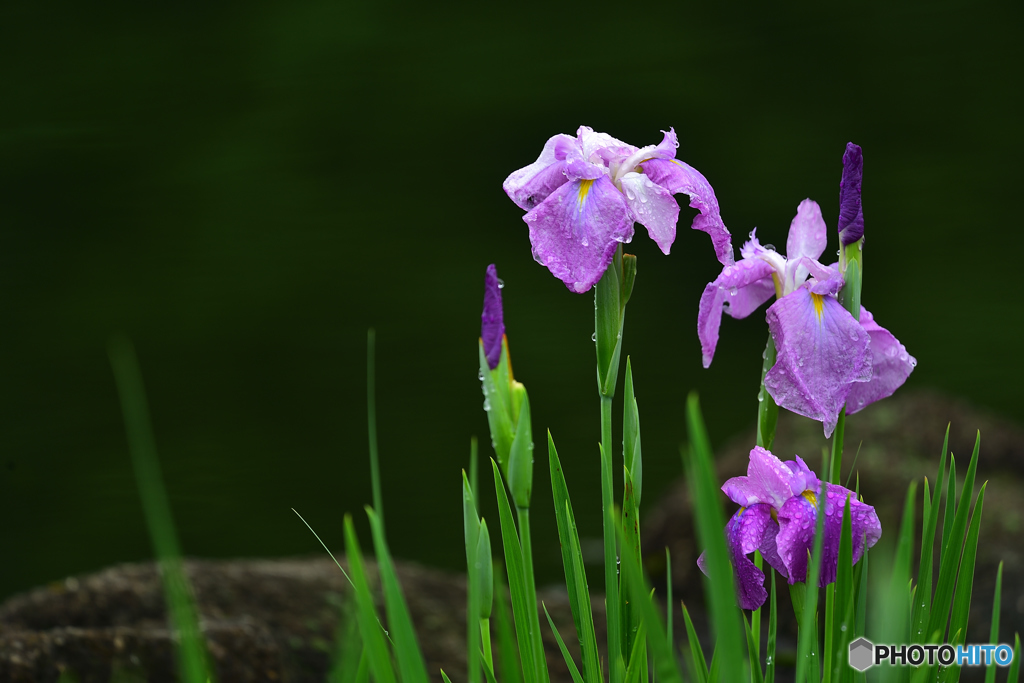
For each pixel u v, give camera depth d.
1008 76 14.38
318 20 15.36
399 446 7.52
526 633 1.51
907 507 1.12
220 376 8.80
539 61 14.90
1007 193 12.28
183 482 6.98
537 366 8.75
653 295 10.41
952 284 10.50
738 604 1.48
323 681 3.05
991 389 8.14
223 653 2.87
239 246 11.75
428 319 9.99
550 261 1.48
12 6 15.23
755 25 15.17
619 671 1.48
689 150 13.30
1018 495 4.63
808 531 1.40
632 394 1.49
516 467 1.53
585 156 1.52
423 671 1.09
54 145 13.71
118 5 15.38
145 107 14.29
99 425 7.89
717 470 5.30
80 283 10.74
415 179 13.40
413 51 15.17
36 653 2.63
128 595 3.30
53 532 6.29
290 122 14.22
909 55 14.64
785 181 12.55
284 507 6.60
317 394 8.50
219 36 15.34
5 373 8.74
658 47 15.15
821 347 1.48
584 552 5.94
